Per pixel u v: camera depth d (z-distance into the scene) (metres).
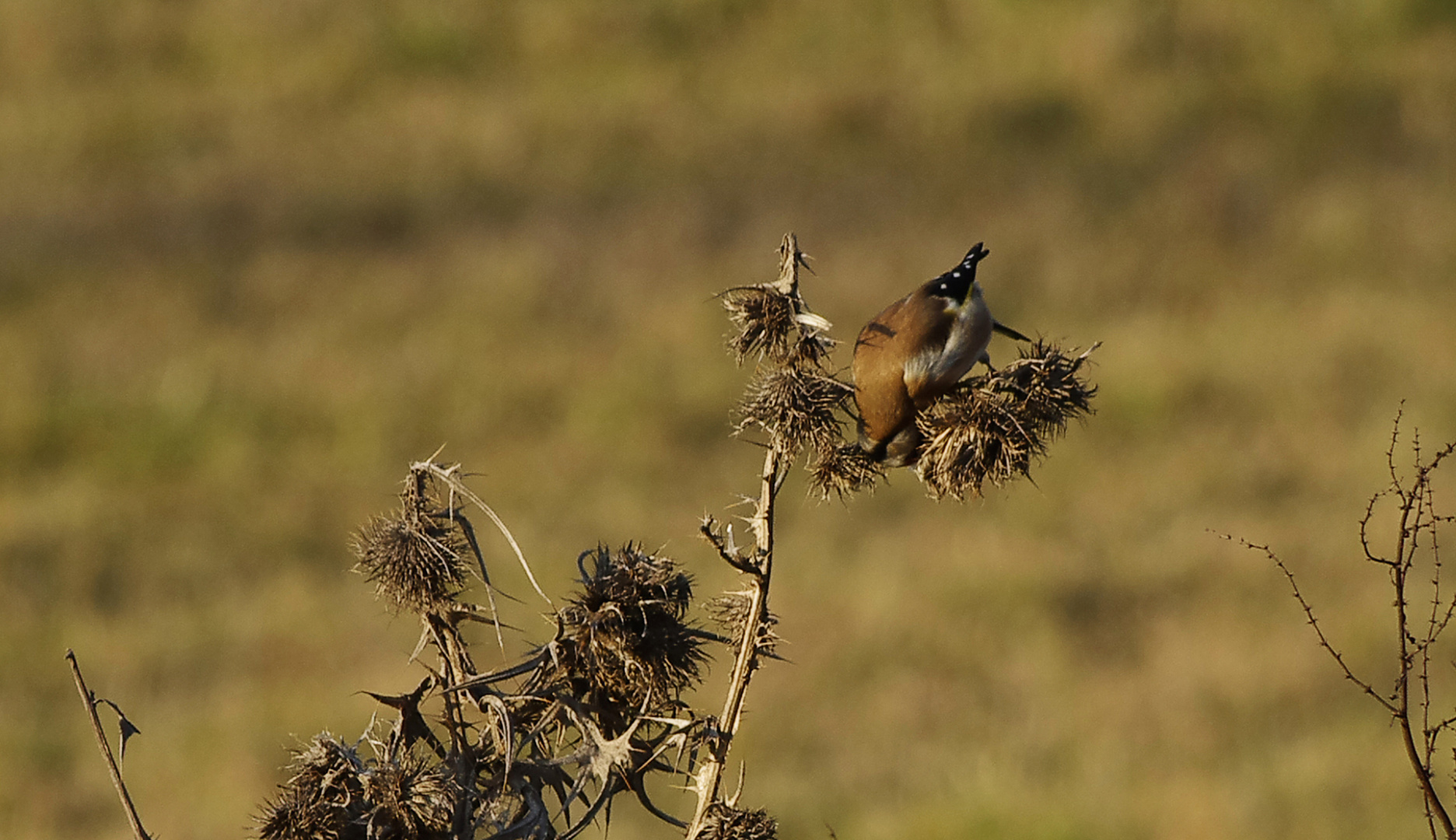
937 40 46.62
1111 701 19.12
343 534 26.67
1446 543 23.16
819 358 6.27
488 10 48.56
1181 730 18.20
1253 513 25.44
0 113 45.38
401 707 5.72
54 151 43.53
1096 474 27.28
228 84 46.59
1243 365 31.25
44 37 47.81
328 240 39.47
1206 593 22.31
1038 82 44.31
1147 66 44.88
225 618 22.98
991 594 22.22
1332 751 17.16
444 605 5.80
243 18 48.47
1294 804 16.05
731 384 31.30
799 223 39.38
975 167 41.50
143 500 27.55
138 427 29.80
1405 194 39.00
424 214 40.44
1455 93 42.78
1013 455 6.09
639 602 5.77
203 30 48.28
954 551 23.95
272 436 30.00
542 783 5.59
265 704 19.84
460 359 32.72
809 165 41.78
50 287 36.50
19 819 17.22
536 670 5.81
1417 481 6.60
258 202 41.09
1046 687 19.58
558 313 35.38
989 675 20.05
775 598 22.41
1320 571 22.55
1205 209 38.50
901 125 43.19
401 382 31.77
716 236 38.91
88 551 25.44
